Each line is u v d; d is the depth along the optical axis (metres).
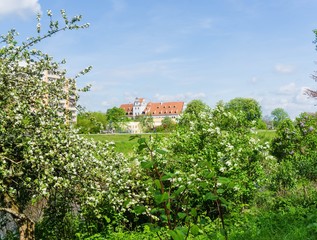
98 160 9.57
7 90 8.85
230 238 7.73
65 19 9.60
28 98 9.38
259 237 7.59
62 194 9.79
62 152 9.04
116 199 9.83
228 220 8.74
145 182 5.68
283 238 7.11
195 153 13.44
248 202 12.88
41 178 8.66
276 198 12.55
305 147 19.66
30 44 9.62
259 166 13.88
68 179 9.19
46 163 8.33
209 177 3.90
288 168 14.52
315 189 13.02
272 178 14.38
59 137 8.95
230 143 13.85
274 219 8.73
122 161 10.22
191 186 3.90
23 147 8.73
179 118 15.62
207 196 3.97
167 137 14.41
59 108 9.97
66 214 10.81
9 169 9.07
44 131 8.75
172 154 12.85
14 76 9.47
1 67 8.85
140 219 11.70
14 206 9.42
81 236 10.66
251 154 13.77
